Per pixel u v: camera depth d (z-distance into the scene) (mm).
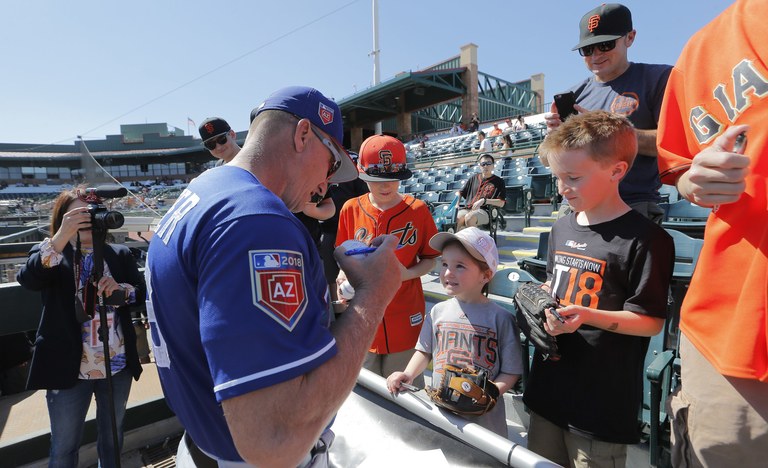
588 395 1415
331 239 3150
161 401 2750
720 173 884
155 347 898
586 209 1398
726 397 1003
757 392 957
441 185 10156
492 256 1720
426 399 1312
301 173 919
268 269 672
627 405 1389
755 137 953
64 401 2125
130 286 2213
